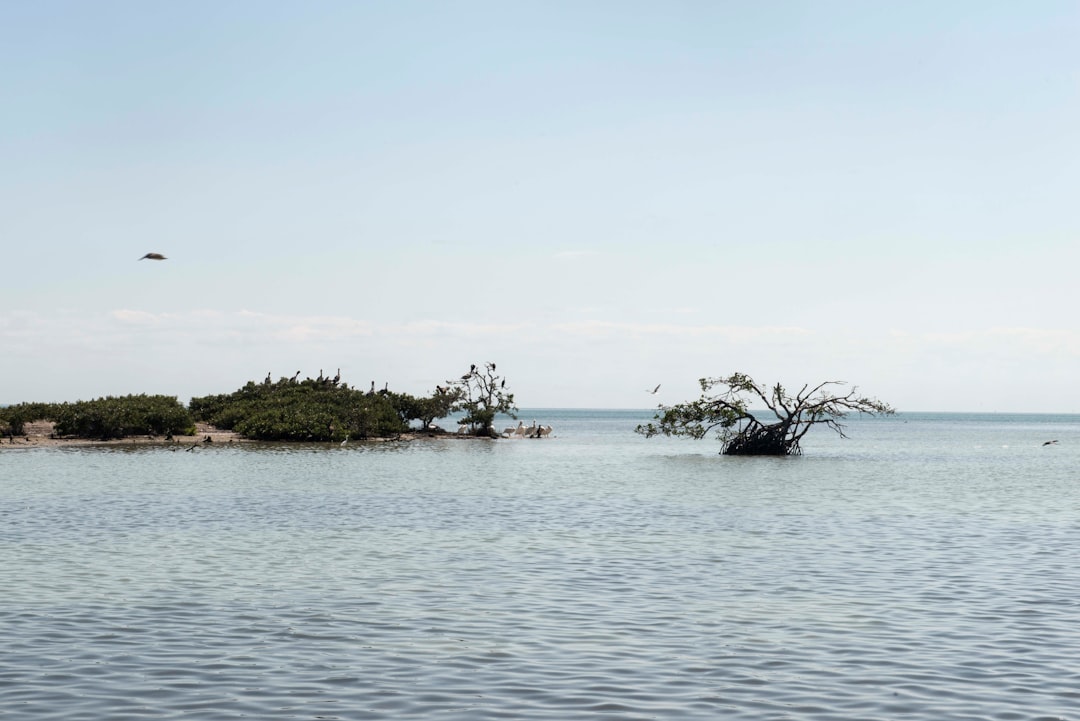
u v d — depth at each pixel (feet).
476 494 168.55
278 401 401.49
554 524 124.36
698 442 434.71
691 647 59.93
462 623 66.23
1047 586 80.53
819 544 106.01
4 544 102.94
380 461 262.67
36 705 47.78
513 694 50.24
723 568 89.56
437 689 50.98
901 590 78.74
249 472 213.66
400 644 60.34
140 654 57.47
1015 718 46.60
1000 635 63.21
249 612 69.31
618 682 52.49
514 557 95.81
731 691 50.96
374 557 95.40
